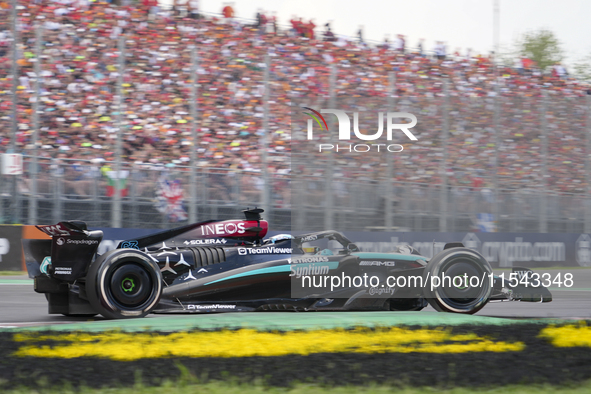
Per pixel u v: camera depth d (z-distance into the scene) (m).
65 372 5.88
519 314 11.72
